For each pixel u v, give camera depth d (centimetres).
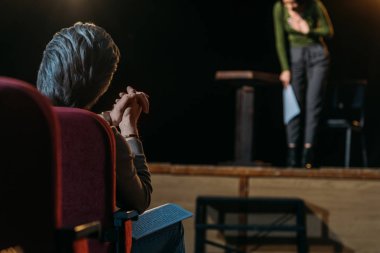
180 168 478
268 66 742
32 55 677
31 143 119
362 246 469
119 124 189
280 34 517
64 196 153
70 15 687
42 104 120
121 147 175
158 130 750
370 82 724
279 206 474
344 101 616
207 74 746
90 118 154
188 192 478
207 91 746
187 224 477
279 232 475
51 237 123
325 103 621
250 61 744
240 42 742
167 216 205
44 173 120
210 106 748
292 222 474
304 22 510
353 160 721
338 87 618
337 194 471
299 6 512
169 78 744
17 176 118
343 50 734
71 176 153
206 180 477
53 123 121
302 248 465
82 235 128
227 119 745
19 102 118
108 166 156
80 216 154
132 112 190
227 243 478
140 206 181
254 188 474
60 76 174
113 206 159
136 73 738
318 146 730
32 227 120
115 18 716
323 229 471
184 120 751
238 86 523
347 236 470
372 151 713
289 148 522
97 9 703
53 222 122
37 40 677
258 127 745
